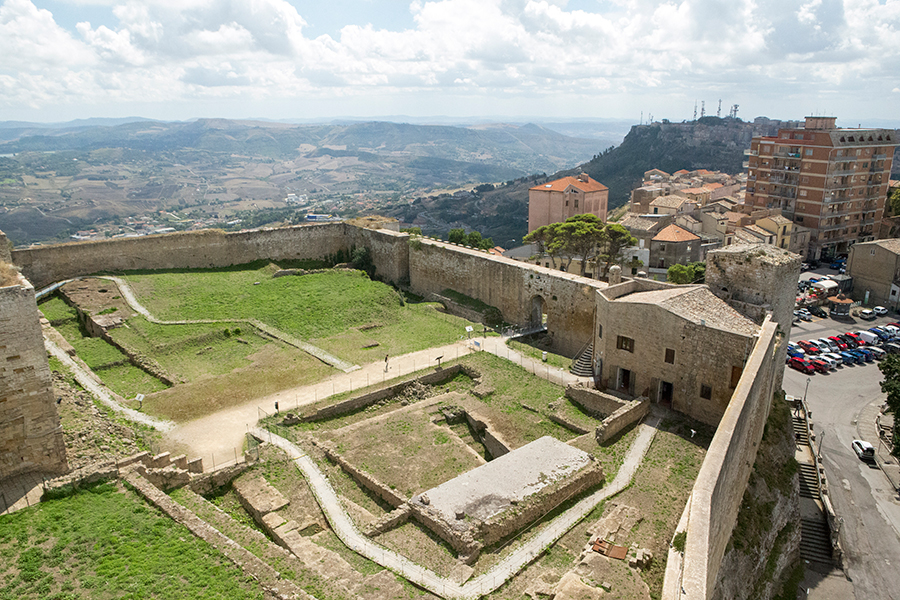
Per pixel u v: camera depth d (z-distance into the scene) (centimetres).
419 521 3177
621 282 5634
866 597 4453
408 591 2609
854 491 5659
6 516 2572
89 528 2580
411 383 5188
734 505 3444
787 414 5419
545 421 4619
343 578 2638
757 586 3809
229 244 7994
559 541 3088
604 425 4159
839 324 9675
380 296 7338
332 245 9144
